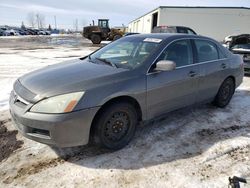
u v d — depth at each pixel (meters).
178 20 29.81
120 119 3.19
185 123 4.18
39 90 2.87
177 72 3.72
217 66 4.48
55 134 2.72
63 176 2.77
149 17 35.75
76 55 13.84
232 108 4.99
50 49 17.78
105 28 27.39
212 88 4.48
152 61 3.47
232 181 2.47
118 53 3.89
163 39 3.83
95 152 3.23
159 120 4.26
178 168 2.95
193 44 4.14
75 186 2.61
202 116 4.50
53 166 2.94
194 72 3.98
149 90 3.35
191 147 3.42
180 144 3.49
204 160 3.12
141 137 3.64
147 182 2.69
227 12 30.03
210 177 2.79
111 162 3.03
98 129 3.00
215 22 30.22
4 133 3.72
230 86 5.02
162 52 3.62
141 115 3.42
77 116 2.76
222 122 4.27
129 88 3.12
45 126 2.70
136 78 3.24
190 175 2.82
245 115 4.62
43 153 3.19
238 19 30.30
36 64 10.12
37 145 3.37
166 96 3.61
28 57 12.41
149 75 3.37
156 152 3.27
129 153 3.23
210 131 3.92
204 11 29.75
